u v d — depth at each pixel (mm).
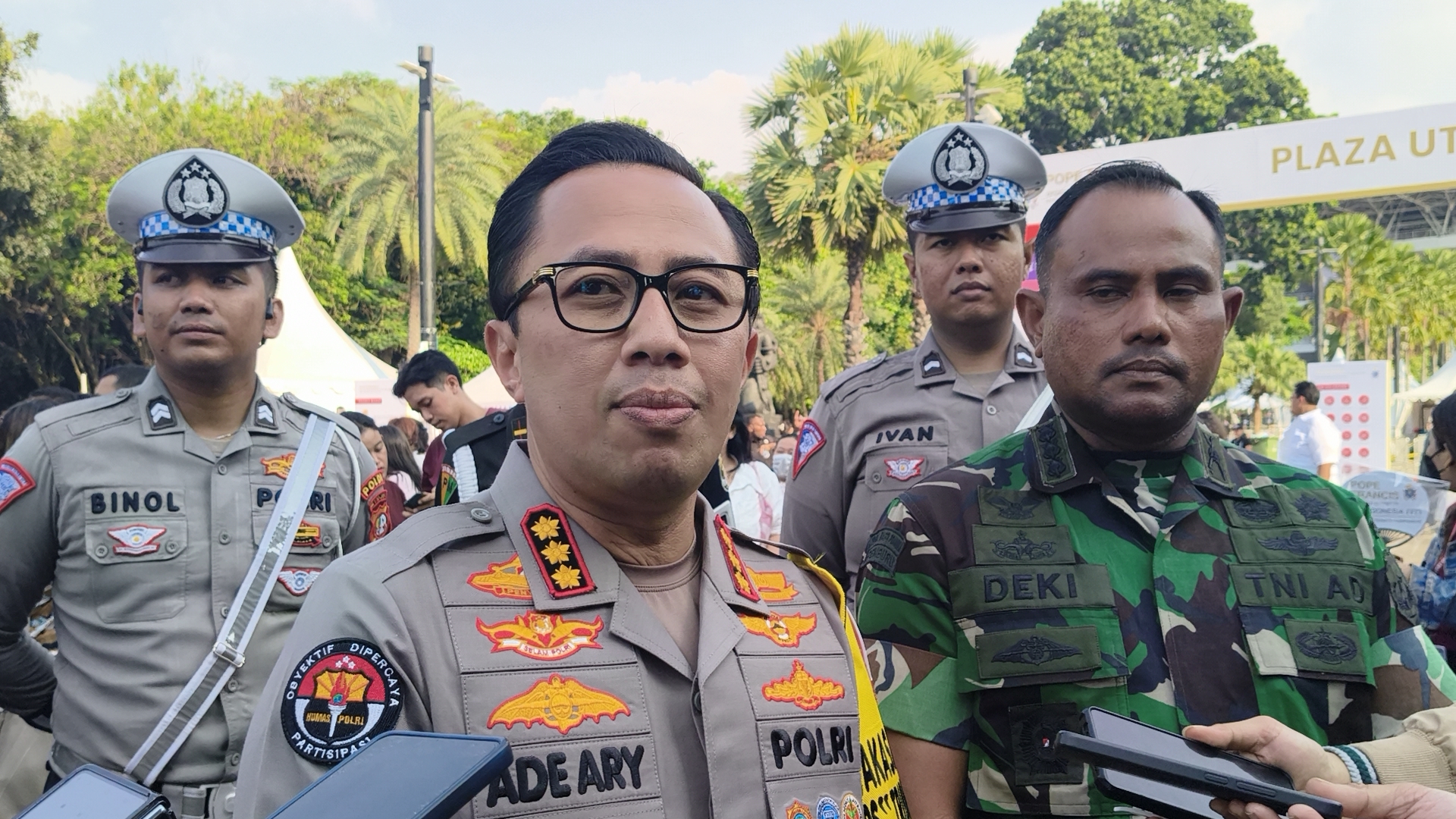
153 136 34906
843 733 1284
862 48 20406
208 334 2697
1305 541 1840
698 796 1140
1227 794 1283
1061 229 1877
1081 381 1825
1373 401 9844
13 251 26031
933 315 3334
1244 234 47156
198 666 2578
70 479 2615
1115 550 1818
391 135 30250
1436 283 43406
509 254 1271
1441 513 4230
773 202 20641
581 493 1218
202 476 2732
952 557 1815
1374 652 1796
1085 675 1699
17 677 2682
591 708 1103
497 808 1015
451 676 1075
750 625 1291
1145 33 61125
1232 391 36938
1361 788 1432
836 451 3336
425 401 5078
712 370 1204
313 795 860
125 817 926
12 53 25109
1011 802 1706
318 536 2809
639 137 1282
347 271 32438
